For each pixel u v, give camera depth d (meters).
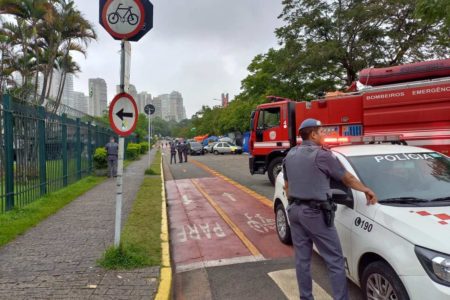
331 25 25.17
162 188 13.84
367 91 10.08
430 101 9.04
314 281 5.22
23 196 9.73
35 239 6.93
